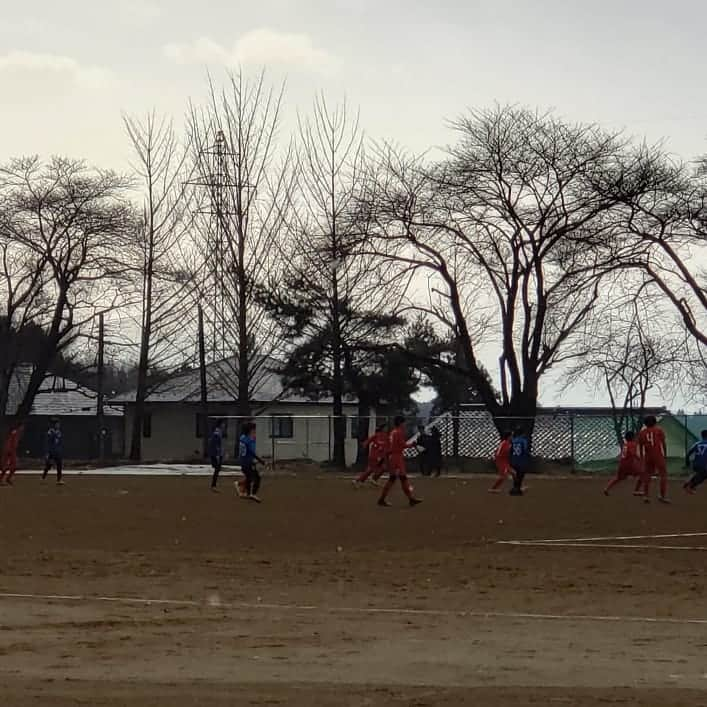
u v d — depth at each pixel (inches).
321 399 3223.4
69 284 2928.2
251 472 1545.3
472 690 448.5
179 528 1167.0
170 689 446.9
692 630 614.2
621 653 542.0
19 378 3764.8
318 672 490.3
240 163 2874.0
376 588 779.4
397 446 1439.5
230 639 573.3
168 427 3705.7
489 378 3061.0
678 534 1120.8
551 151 2333.9
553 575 843.4
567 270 2373.3
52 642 562.3
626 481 2052.2
